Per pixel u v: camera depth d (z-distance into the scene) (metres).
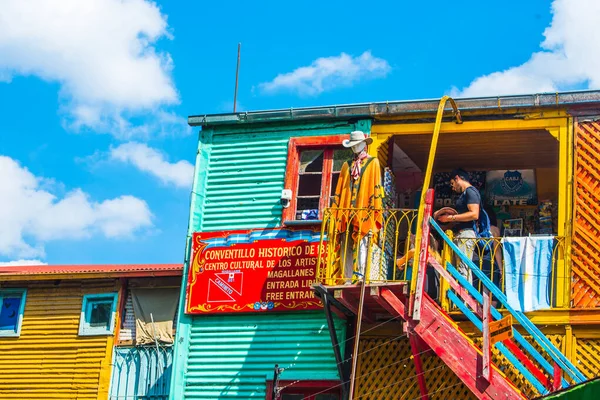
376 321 15.35
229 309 16.09
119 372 17.27
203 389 15.93
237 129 17.20
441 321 13.72
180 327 16.36
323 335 15.61
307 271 15.88
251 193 16.72
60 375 17.53
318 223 16.05
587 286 14.63
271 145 16.92
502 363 14.46
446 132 16.20
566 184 15.22
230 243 16.44
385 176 16.34
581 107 15.54
